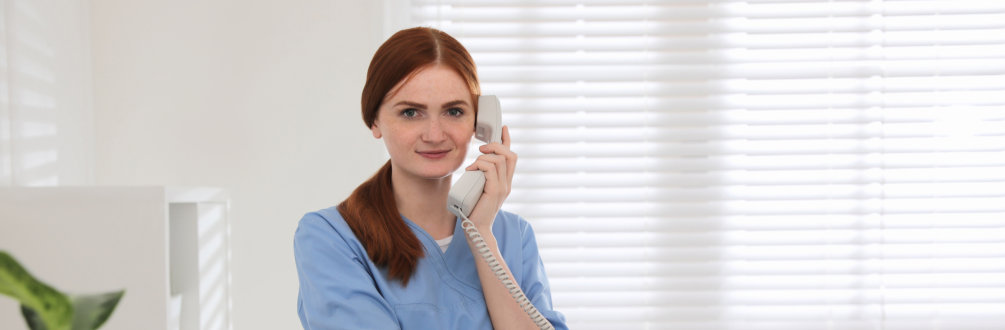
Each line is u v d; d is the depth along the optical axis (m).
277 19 2.18
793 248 2.43
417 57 1.23
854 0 2.38
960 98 2.39
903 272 2.42
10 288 1.44
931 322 2.43
